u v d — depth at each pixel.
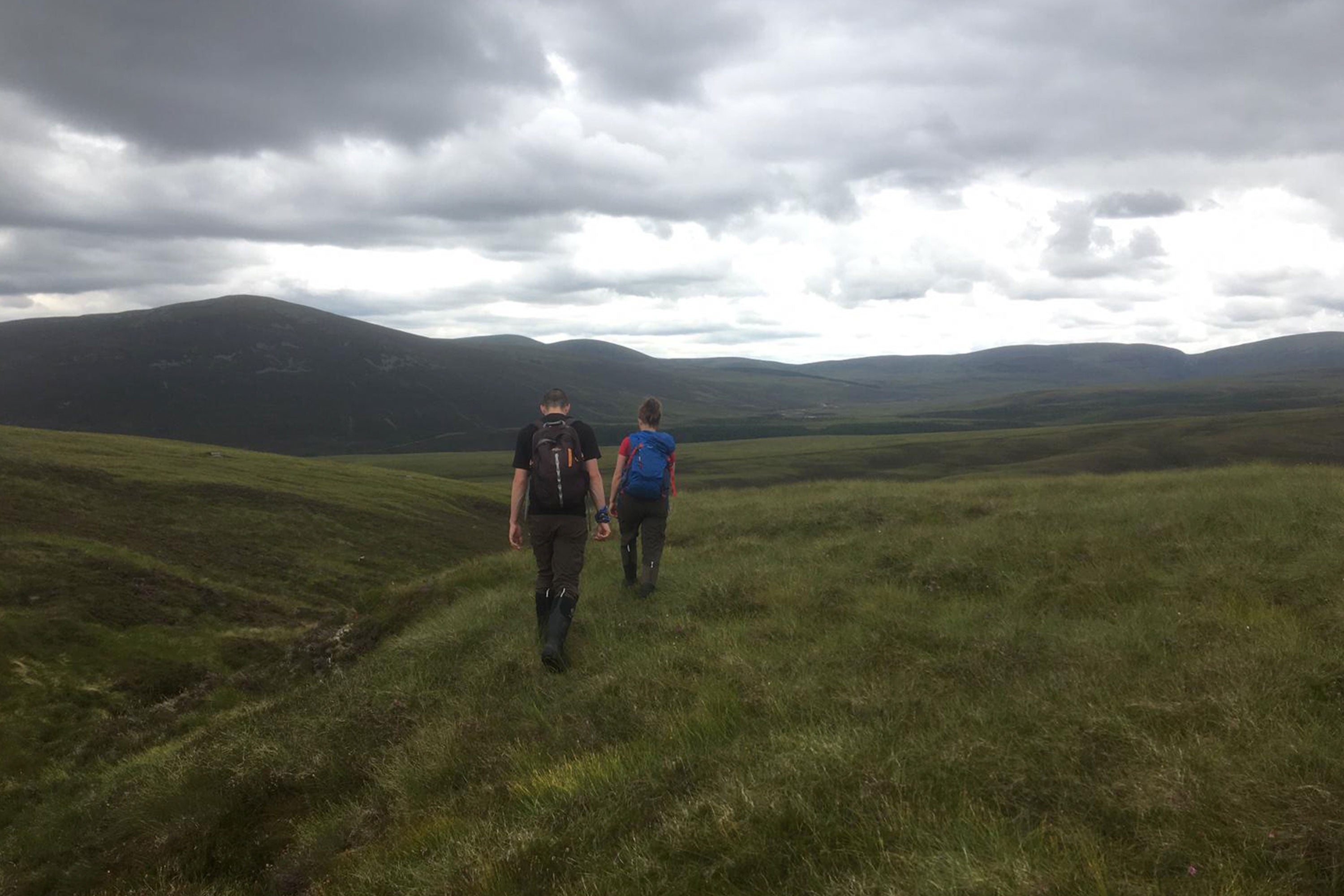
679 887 4.15
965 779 4.66
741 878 4.16
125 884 6.45
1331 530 9.48
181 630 28.81
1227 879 3.56
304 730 8.11
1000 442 166.62
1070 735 4.96
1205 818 3.96
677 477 138.38
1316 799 3.94
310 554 45.53
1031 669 6.41
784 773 4.84
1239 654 5.92
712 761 5.30
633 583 10.91
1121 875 3.66
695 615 9.23
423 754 6.71
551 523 8.52
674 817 4.69
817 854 4.21
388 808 6.16
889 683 6.24
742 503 19.77
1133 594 8.34
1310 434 142.50
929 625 7.91
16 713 21.34
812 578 10.20
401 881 4.88
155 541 40.56
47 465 47.81
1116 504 13.17
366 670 9.84
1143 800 4.15
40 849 8.58
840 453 163.12
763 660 7.14
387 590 15.46
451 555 54.38
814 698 6.12
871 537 12.86
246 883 5.98
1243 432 149.75
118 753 15.20
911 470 143.38
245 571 39.62
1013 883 3.59
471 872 4.63
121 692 23.84
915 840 4.10
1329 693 5.27
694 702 6.45
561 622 8.08
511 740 6.66
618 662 7.74
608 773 5.45
